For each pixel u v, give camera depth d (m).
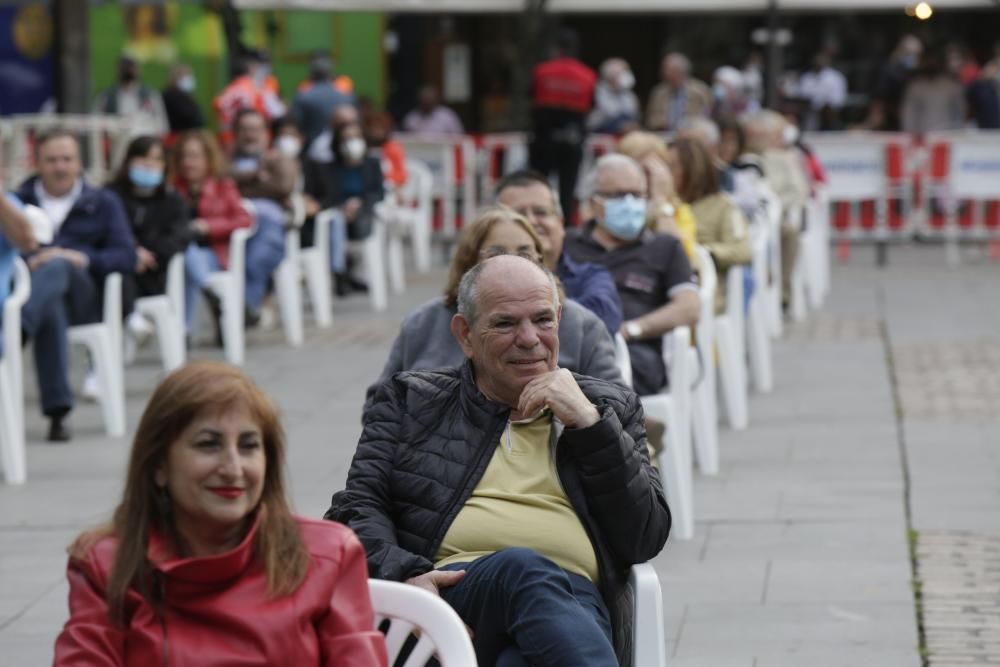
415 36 45.69
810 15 46.12
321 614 6.07
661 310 13.27
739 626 10.52
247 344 23.11
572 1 33.53
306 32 42.91
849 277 29.73
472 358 7.91
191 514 5.97
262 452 6.02
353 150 26.69
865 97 45.97
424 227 31.48
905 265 31.52
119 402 17.11
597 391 7.80
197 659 5.88
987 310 24.94
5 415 14.94
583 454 7.45
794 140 27.53
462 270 9.85
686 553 12.30
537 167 32.78
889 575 11.57
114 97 35.38
